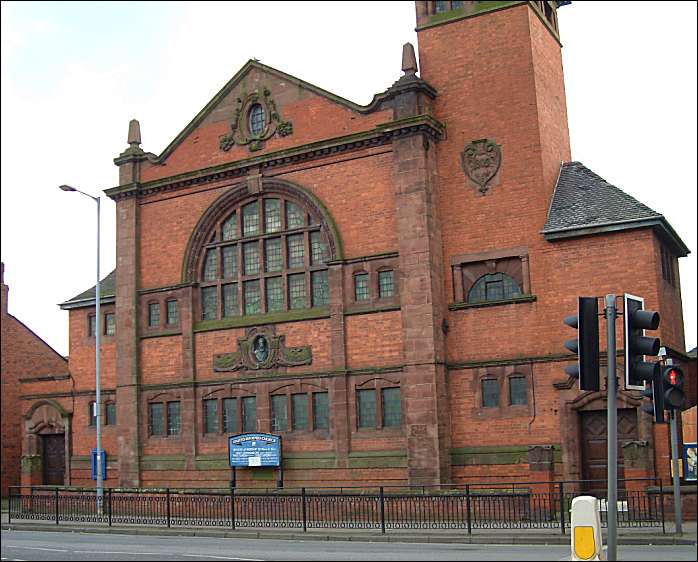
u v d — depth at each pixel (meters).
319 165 30.72
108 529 26.73
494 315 28.06
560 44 32.66
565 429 26.38
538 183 28.14
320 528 24.91
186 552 19.34
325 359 29.97
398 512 26.12
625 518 23.17
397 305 28.73
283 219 31.41
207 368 32.34
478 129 29.20
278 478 30.09
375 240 29.38
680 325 30.62
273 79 32.16
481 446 27.66
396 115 29.34
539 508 23.75
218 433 31.86
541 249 27.72
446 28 30.36
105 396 37.38
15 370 44.09
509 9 29.48
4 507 39.59
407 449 27.66
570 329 26.94
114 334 37.59
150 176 34.50
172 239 33.72
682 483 23.50
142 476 33.16
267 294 31.61
